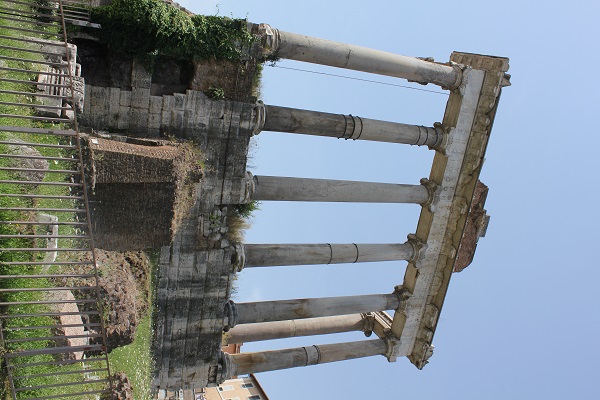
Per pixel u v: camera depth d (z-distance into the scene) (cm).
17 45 1986
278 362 2939
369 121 2677
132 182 2061
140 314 2292
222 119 2406
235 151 2469
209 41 2278
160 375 2667
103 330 1508
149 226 2195
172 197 2156
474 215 3225
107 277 2036
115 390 2041
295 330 3111
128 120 2289
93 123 2245
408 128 2797
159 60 2306
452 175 2948
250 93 2425
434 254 3066
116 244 2184
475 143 2906
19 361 1561
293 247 2764
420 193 2950
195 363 2727
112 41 2166
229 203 2534
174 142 2281
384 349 3191
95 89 2222
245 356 2891
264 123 2470
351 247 2883
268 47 2372
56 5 2091
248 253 2650
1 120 1833
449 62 2845
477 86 2861
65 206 2000
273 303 2844
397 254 2998
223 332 2775
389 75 2670
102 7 2127
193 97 2341
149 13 2119
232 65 2364
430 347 3181
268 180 2602
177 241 2500
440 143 2881
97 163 1984
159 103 2300
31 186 1800
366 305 3036
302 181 2669
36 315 1427
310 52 2436
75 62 2083
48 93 1978
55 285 1803
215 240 2547
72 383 1567
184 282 2575
